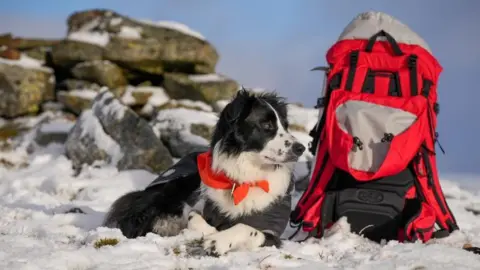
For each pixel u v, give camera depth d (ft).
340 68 18.48
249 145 15.17
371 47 18.25
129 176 26.71
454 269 12.81
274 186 15.42
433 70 17.90
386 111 16.71
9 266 11.68
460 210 23.22
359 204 17.10
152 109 36.50
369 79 18.10
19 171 29.14
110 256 12.99
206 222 15.52
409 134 16.37
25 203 22.38
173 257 13.17
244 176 15.23
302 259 13.60
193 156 17.94
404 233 16.35
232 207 15.33
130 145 28.35
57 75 40.34
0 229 16.58
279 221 15.51
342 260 13.84
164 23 40.78
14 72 37.40
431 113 17.40
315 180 18.04
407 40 18.38
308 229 17.48
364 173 16.81
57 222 18.43
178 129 30.42
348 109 17.02
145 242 14.01
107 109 29.76
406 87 17.72
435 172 17.46
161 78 39.52
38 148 32.55
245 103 15.38
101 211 20.92
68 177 26.94
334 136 17.13
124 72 39.34
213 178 15.49
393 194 16.99
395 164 16.25
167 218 16.53
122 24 39.60
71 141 29.68
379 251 14.35
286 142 15.24
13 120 37.14
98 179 26.48
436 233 17.12
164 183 17.35
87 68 38.06
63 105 38.32
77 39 38.52
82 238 15.34
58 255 12.45
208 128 30.35
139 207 16.88
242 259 13.34
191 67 39.34
